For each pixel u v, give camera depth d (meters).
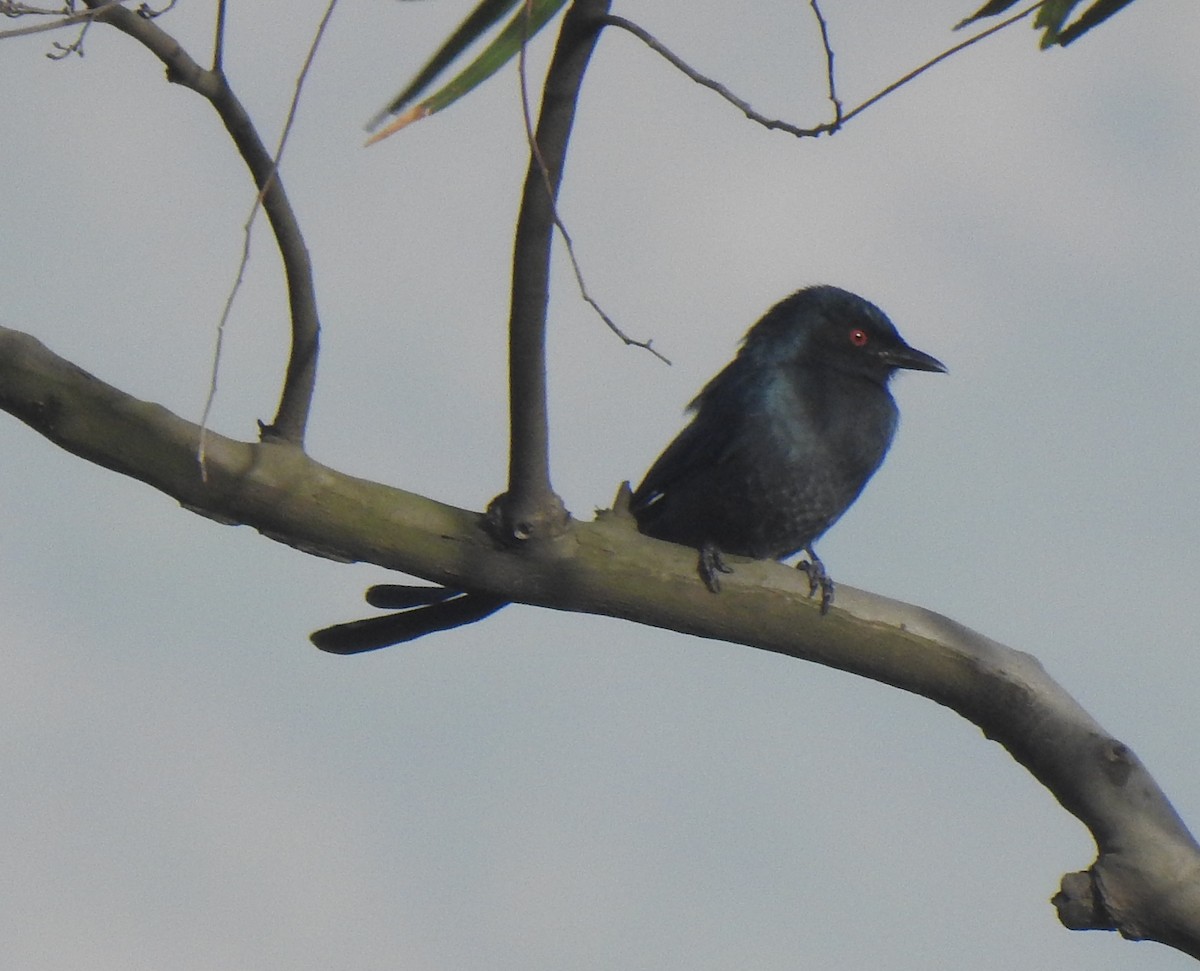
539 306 7.04
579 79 6.81
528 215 6.84
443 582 7.78
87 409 7.21
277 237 7.13
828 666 8.23
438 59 7.04
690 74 6.82
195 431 7.29
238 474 7.33
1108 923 7.79
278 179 7.03
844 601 8.11
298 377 7.38
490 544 7.65
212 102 6.89
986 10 7.05
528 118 6.46
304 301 7.28
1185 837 7.81
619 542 7.88
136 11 6.72
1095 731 8.02
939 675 8.12
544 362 7.19
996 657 8.15
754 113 6.87
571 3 6.78
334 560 7.61
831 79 6.82
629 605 7.94
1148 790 7.92
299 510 7.42
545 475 7.50
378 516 7.53
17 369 7.19
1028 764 8.14
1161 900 7.67
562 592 7.84
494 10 6.97
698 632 8.08
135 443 7.25
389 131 7.05
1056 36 7.36
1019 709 8.05
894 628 8.09
